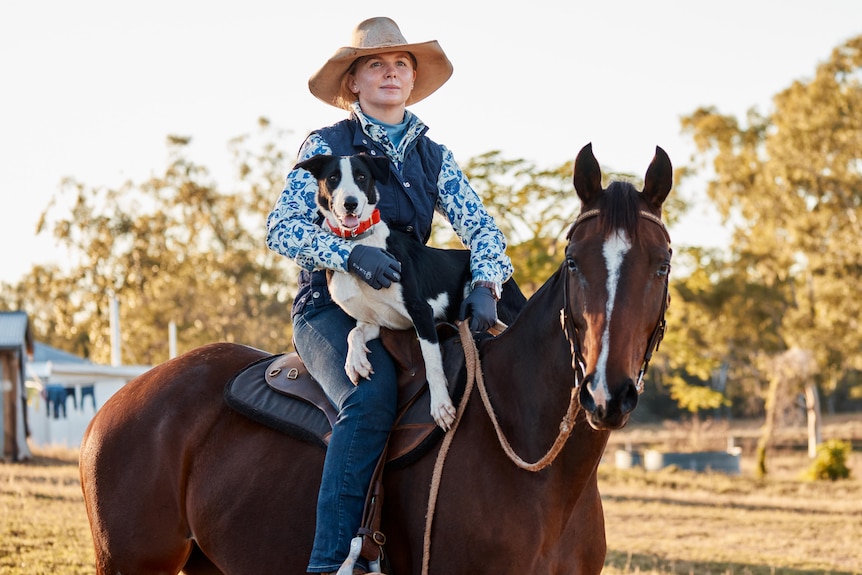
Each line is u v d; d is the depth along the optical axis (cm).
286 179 442
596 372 318
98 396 2772
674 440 4078
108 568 439
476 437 372
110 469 441
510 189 2033
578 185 352
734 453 3272
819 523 1488
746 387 5062
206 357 466
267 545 402
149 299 4559
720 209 4197
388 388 384
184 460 433
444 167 443
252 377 438
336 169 401
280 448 412
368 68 447
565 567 371
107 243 4556
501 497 360
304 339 412
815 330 4034
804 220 3897
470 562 360
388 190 426
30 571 772
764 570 1045
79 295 4647
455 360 391
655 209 352
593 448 362
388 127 441
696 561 1077
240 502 411
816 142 3903
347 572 358
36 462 1988
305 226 404
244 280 4656
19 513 1054
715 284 4175
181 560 439
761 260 4125
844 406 6506
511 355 382
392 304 383
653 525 1392
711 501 1773
